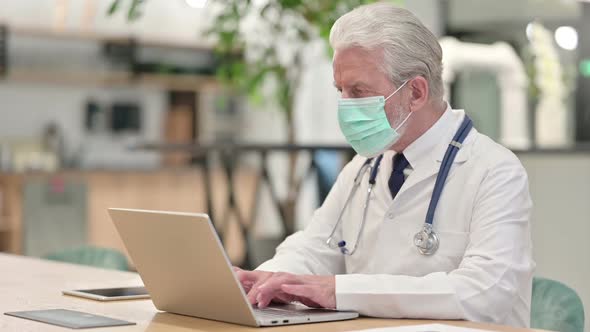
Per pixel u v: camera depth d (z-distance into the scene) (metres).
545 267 4.59
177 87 8.30
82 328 1.64
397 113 1.99
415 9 5.75
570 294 2.05
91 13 7.89
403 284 1.79
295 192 5.53
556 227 4.55
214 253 1.61
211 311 1.73
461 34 5.66
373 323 1.70
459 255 1.96
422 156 2.05
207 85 8.37
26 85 7.77
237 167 8.30
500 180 1.95
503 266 1.82
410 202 2.05
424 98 2.00
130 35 8.07
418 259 2.00
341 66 2.00
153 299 1.85
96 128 8.08
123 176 7.57
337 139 7.98
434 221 1.99
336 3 4.23
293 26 4.60
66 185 7.02
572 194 4.48
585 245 4.42
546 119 5.37
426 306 1.76
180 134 8.43
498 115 5.54
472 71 5.61
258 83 5.29
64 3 7.80
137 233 1.78
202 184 8.00
